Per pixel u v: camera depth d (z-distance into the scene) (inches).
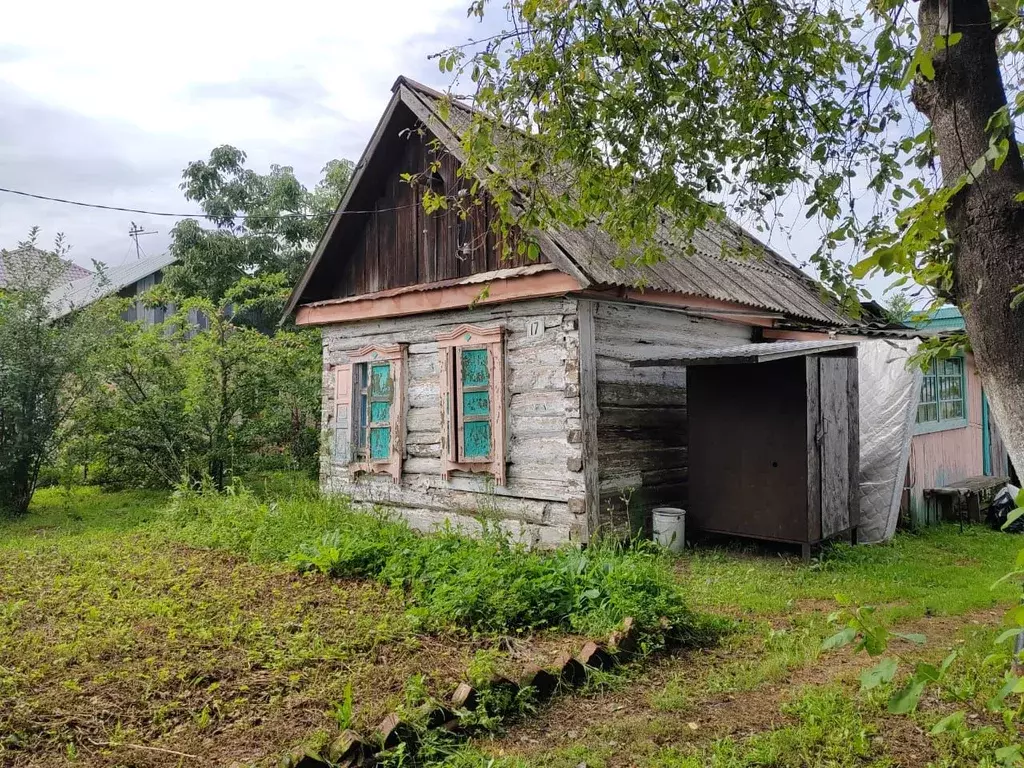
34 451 429.1
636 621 190.1
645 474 329.7
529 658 175.9
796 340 388.8
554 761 131.8
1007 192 101.0
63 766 127.0
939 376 426.3
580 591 211.0
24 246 443.5
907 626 206.7
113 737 135.9
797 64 179.3
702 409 314.3
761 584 250.4
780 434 290.8
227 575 256.7
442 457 355.6
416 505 373.1
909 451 351.6
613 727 144.6
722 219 195.8
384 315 387.9
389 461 385.7
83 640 182.7
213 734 138.9
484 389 337.1
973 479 431.8
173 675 163.0
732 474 304.7
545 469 310.8
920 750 130.0
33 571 262.4
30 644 181.3
